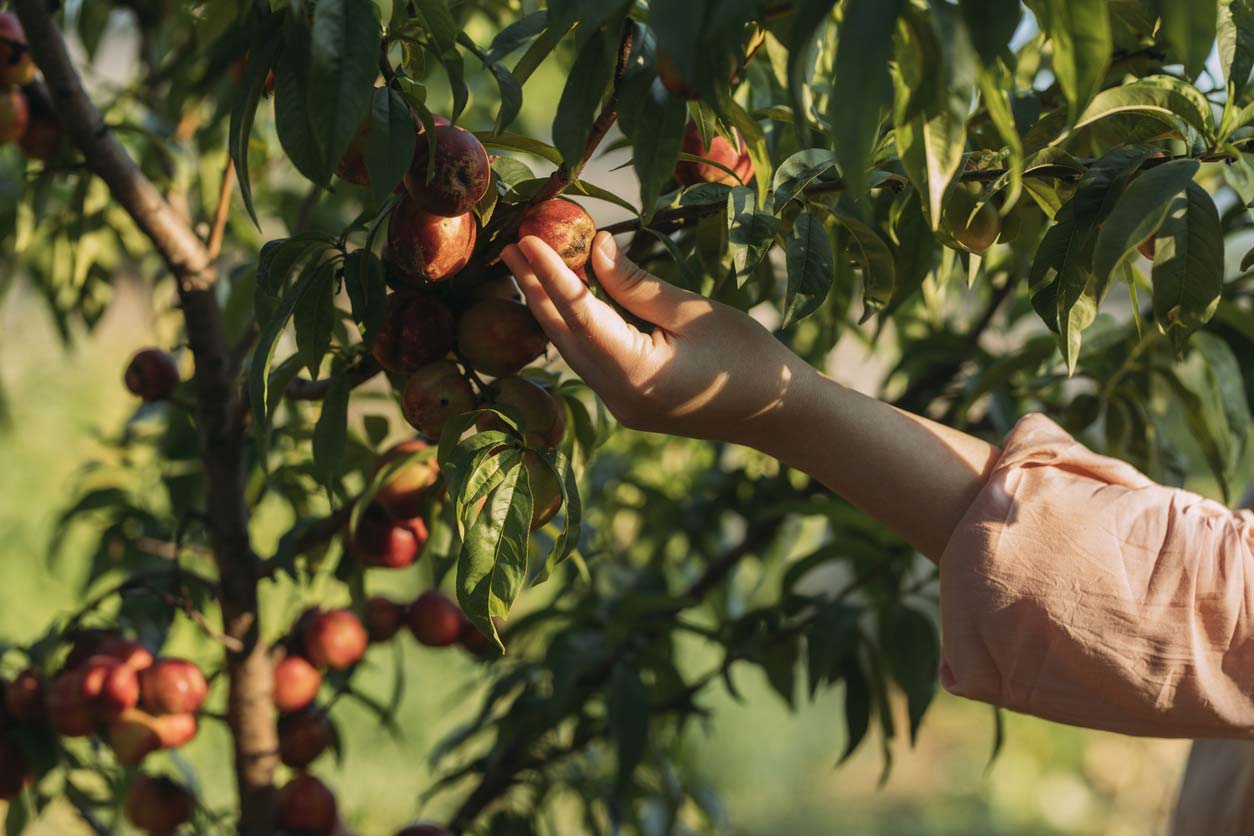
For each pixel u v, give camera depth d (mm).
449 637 1146
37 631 3178
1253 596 658
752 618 1242
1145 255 672
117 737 1028
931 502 707
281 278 711
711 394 664
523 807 1428
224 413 981
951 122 473
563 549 692
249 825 1074
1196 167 584
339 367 876
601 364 651
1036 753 4586
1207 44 454
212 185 1249
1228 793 965
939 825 4438
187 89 1147
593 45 599
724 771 4172
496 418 706
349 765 3188
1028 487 688
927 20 490
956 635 682
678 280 926
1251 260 648
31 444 3422
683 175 824
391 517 951
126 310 3723
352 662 1101
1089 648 657
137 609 1267
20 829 1110
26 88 1039
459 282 728
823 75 1029
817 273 697
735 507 1497
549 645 1212
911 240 867
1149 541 669
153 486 1463
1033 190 703
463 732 1371
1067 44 478
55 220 1320
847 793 4648
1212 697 657
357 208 1577
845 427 693
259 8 733
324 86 577
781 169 712
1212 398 1041
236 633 1033
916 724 1139
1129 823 4363
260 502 1202
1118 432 1101
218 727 2344
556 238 656
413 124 624
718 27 453
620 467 1548
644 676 1351
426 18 644
